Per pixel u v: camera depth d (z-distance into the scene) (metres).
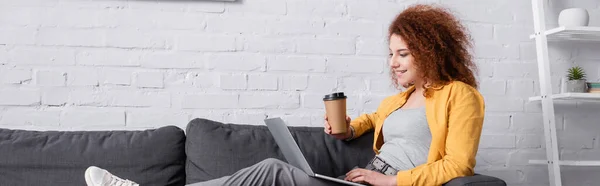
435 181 1.67
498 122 2.58
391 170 1.80
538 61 2.50
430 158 1.77
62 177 1.95
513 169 2.60
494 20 2.59
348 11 2.49
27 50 2.25
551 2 2.65
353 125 2.12
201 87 2.38
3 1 2.23
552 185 2.43
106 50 2.31
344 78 2.47
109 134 2.08
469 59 1.95
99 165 1.98
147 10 2.34
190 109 2.36
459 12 2.56
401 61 1.90
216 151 2.04
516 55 2.61
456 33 1.92
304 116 2.44
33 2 2.26
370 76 2.49
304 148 2.09
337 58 2.47
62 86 2.27
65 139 2.03
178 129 2.13
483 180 1.58
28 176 1.94
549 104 2.44
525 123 2.61
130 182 1.72
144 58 2.33
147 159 2.02
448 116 1.78
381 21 2.51
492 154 2.58
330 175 2.06
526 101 2.61
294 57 2.44
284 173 1.65
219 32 2.39
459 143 1.71
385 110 2.05
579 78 2.52
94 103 2.29
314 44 2.46
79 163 1.97
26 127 2.25
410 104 1.97
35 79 2.25
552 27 2.64
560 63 2.65
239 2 2.41
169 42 2.35
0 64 2.23
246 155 2.05
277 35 2.43
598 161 2.40
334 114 1.89
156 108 2.34
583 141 2.66
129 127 2.32
